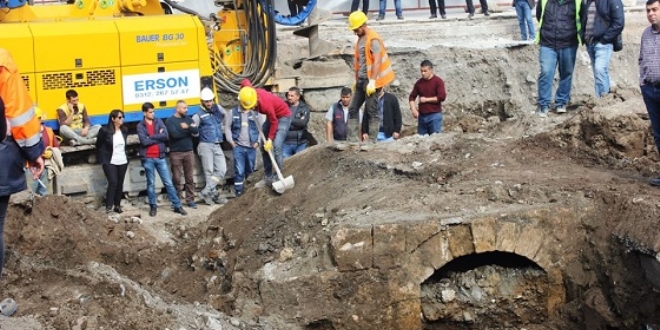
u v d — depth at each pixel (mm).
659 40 10969
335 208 12109
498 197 11641
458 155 13344
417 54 21438
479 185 11914
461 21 23375
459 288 11406
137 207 16922
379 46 14680
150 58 16859
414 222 11078
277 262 11555
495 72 21641
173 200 16531
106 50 16547
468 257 11453
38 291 10211
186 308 10547
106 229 14547
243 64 18609
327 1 24047
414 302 11133
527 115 16156
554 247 11227
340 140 16125
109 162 16094
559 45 16344
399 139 14305
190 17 17234
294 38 20844
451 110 21297
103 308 9594
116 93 16703
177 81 17109
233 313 11078
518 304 11398
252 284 11359
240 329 10469
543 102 16641
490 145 13570
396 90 21172
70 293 10070
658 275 10453
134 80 16797
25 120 8555
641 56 11164
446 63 21516
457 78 21516
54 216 13695
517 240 11148
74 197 16469
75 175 16422
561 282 11297
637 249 10633
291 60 19906
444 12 23406
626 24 23109
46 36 16141
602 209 11297
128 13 17578
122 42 16625
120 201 16344
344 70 19906
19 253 12156
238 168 16969
